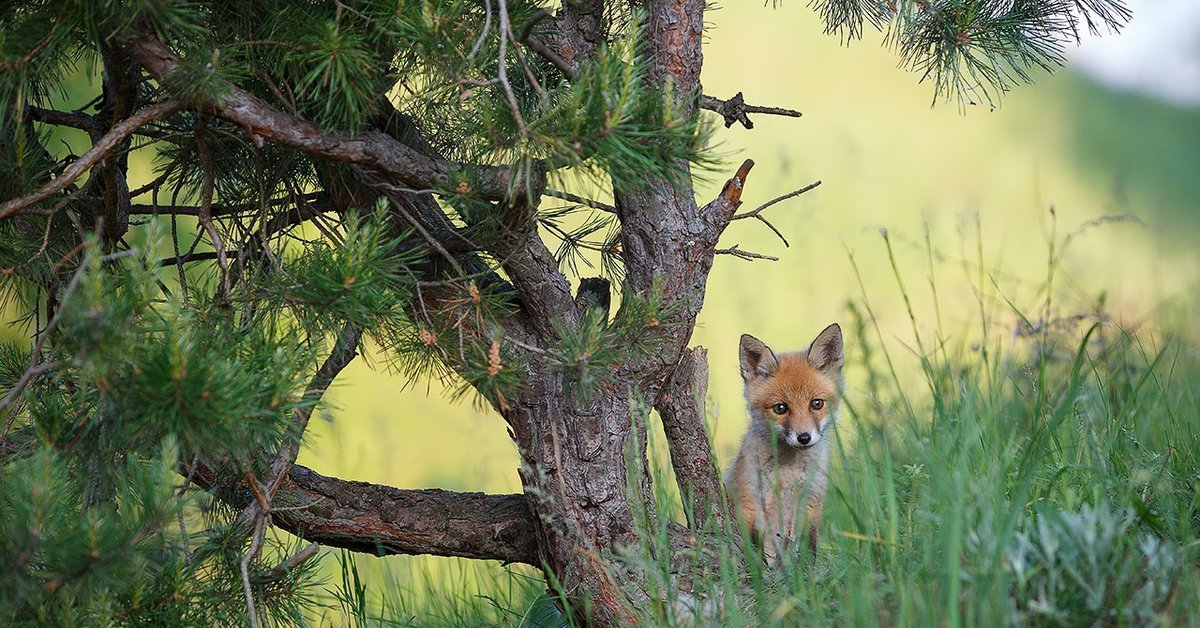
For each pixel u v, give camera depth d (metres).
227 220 9.53
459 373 7.68
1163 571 6.34
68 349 5.91
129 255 6.51
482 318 7.87
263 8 7.14
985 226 28.25
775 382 11.03
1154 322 14.47
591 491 8.10
